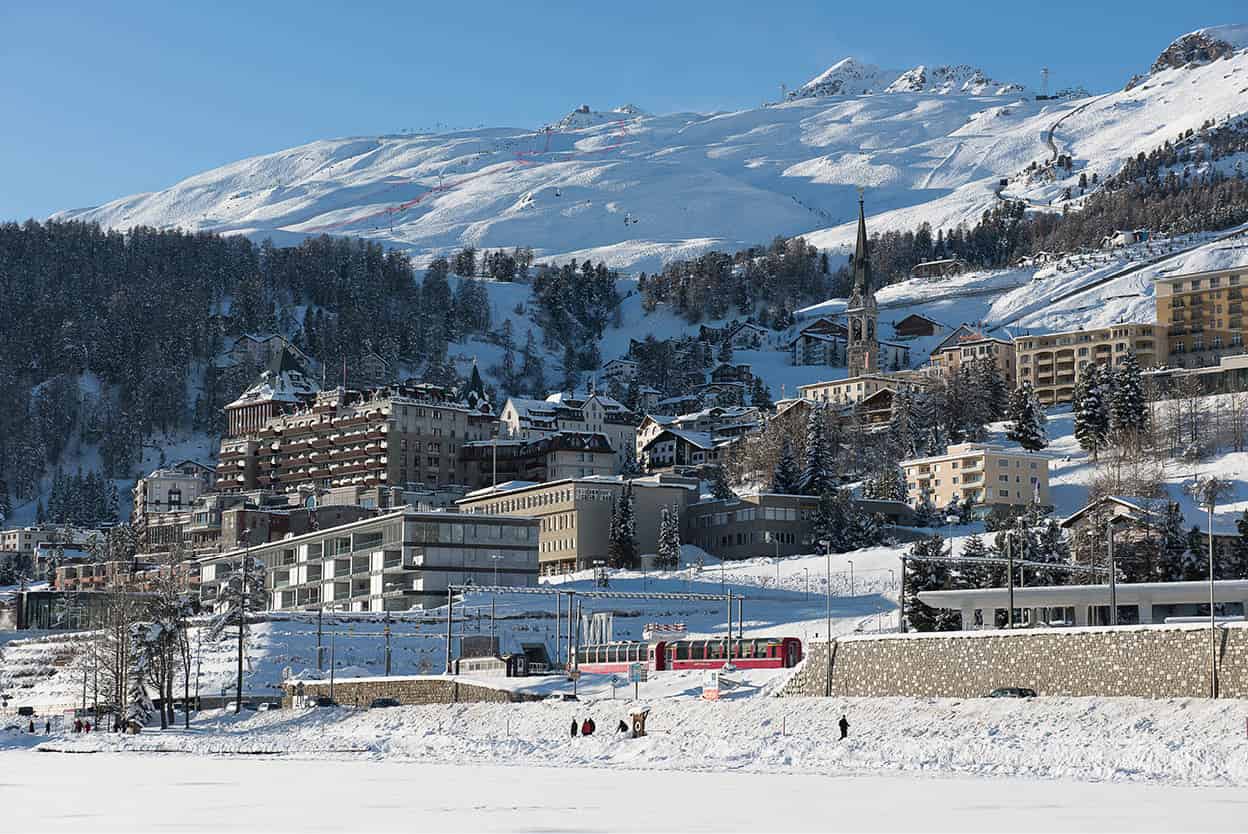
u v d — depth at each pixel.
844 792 89.88
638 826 75.88
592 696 159.12
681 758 116.62
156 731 174.00
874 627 193.00
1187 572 177.88
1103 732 109.00
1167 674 113.56
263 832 76.62
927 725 119.75
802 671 142.75
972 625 168.88
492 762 120.38
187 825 80.00
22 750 155.75
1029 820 75.00
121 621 191.88
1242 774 93.88
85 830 78.62
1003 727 115.06
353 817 82.12
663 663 175.00
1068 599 155.38
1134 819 74.56
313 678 196.12
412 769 114.88
